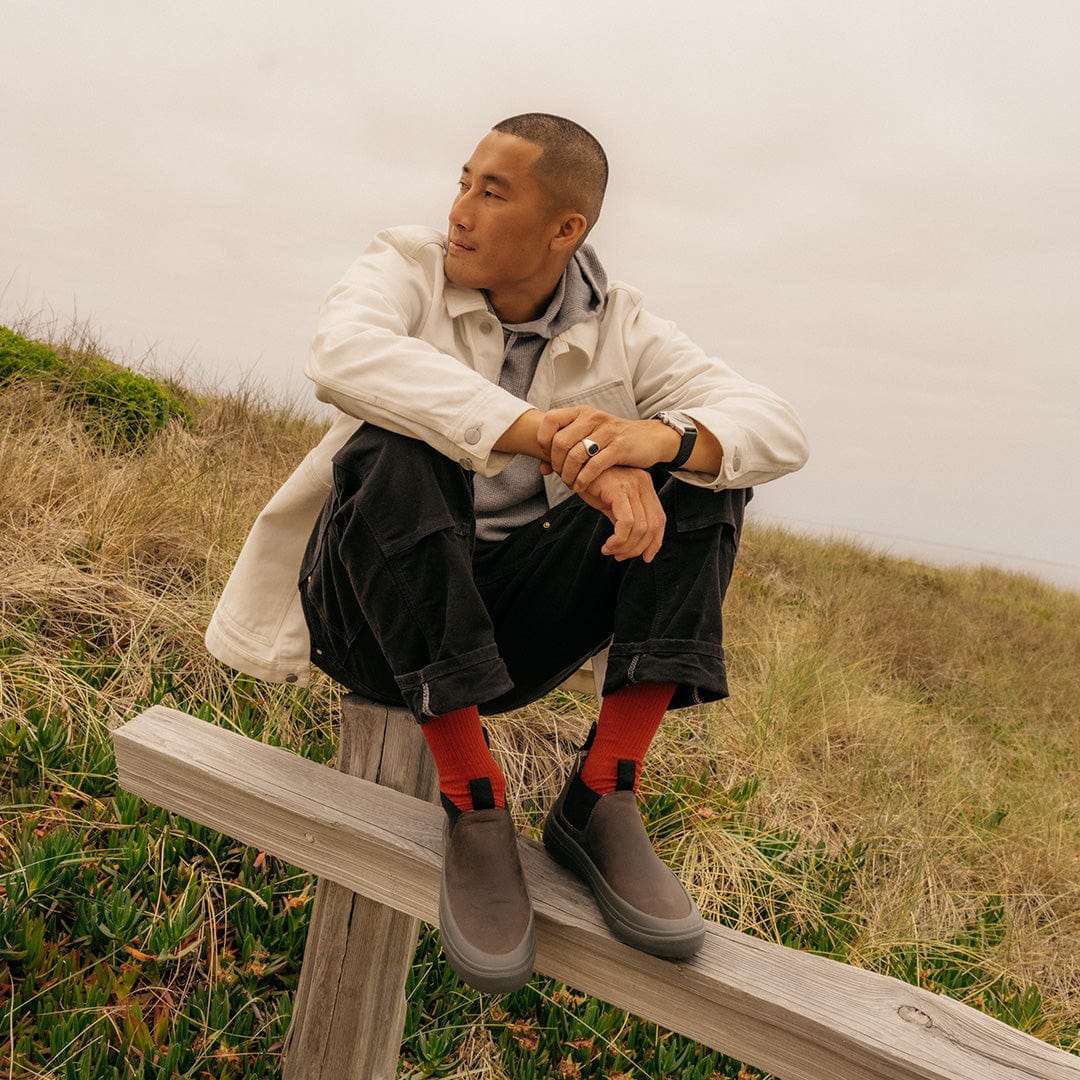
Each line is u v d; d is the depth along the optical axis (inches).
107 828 91.8
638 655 50.4
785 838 129.1
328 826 56.4
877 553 423.5
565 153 55.6
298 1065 67.6
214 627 63.6
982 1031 44.4
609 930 48.9
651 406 65.9
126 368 213.2
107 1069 70.7
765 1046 45.7
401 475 49.3
